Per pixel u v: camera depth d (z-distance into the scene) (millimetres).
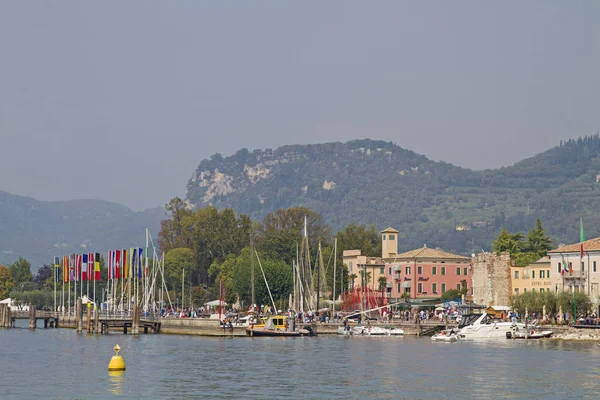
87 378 149875
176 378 149750
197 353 191625
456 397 130375
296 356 184000
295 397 130625
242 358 180500
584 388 137625
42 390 136875
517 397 130500
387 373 155125
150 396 131750
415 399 129000
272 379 148250
